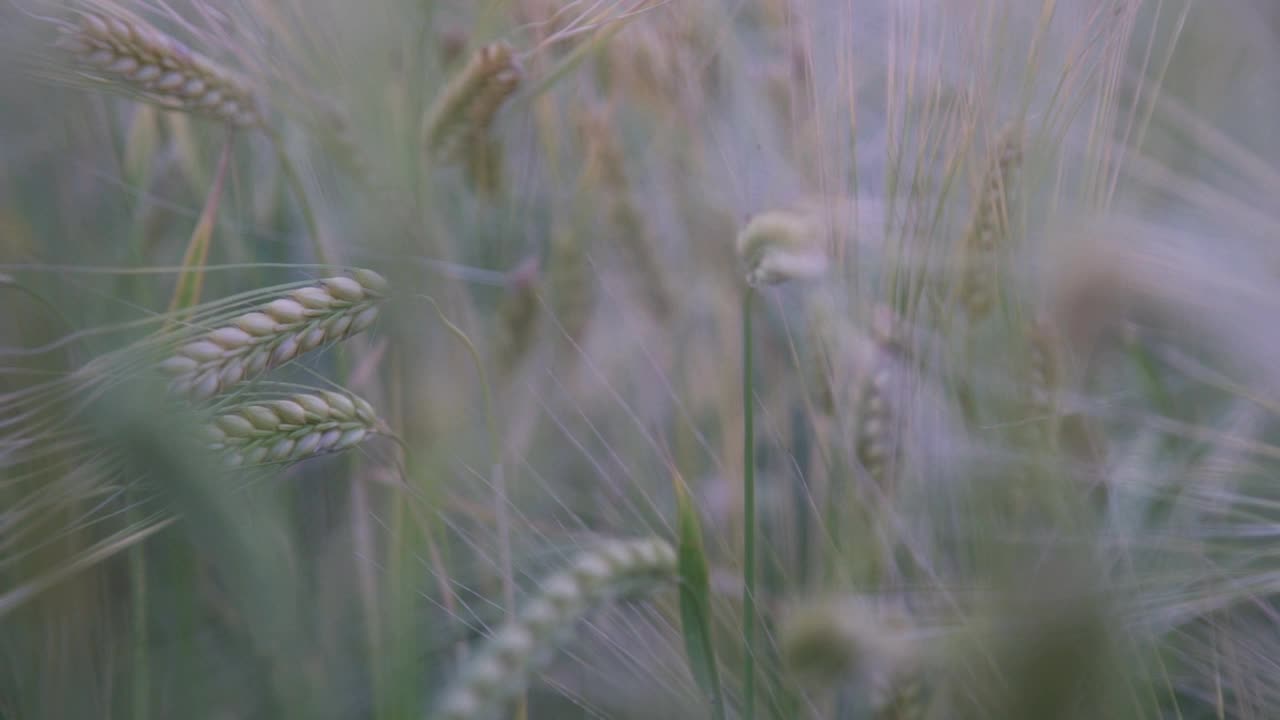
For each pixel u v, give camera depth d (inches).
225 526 23.6
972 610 24.1
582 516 30.4
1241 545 27.7
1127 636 25.3
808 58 29.5
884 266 27.7
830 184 28.3
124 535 25.8
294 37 29.5
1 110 28.9
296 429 25.1
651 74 33.6
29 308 26.8
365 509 27.9
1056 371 25.7
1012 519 24.3
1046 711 23.1
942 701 24.9
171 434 23.3
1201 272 29.3
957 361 26.6
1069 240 25.9
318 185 31.4
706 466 31.4
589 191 32.4
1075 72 28.4
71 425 24.4
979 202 27.1
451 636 27.4
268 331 25.0
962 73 28.1
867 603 25.5
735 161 32.4
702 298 32.4
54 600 26.1
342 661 27.2
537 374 31.2
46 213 30.1
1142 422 29.1
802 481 27.2
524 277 30.5
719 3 34.5
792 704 26.2
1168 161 33.1
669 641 27.7
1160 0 29.5
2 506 26.0
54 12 27.3
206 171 32.9
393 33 29.4
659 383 31.7
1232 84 35.2
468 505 28.5
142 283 29.6
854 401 27.4
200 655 27.3
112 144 31.4
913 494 26.9
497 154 31.7
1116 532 26.2
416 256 27.9
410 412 27.7
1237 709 27.7
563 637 21.8
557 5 33.3
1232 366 30.0
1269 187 32.1
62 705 26.5
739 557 28.2
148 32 27.7
